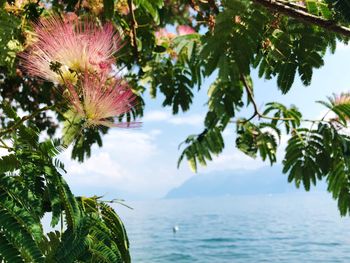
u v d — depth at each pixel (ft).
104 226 5.33
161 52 14.97
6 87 17.66
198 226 305.32
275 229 257.34
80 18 10.61
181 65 17.38
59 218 4.83
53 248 4.84
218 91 16.79
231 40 9.37
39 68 5.49
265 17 9.26
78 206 5.18
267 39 10.31
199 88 16.79
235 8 9.18
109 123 5.38
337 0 7.79
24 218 4.45
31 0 10.28
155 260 159.33
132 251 181.78
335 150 15.46
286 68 10.73
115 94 5.36
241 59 9.45
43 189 4.97
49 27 5.60
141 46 14.46
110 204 5.74
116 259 5.09
